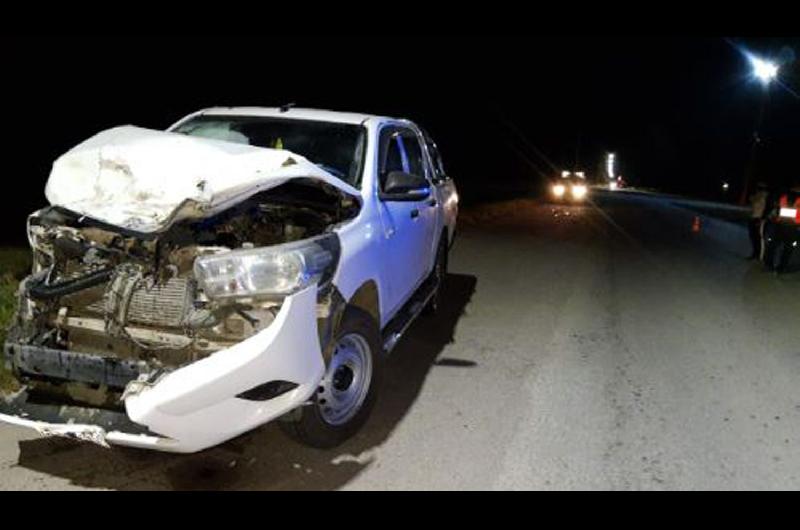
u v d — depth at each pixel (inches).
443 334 257.0
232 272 129.8
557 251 490.0
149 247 140.9
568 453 163.8
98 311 141.6
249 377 125.3
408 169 226.5
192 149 142.9
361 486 144.9
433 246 248.2
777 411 195.0
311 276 135.5
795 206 412.2
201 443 125.4
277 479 146.3
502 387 204.5
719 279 401.1
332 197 178.4
